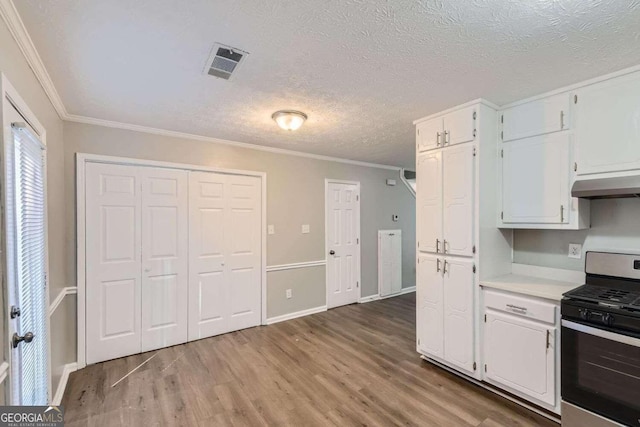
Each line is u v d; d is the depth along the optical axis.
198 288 3.50
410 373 2.70
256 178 3.94
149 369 2.79
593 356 1.76
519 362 2.16
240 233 3.81
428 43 1.62
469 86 2.17
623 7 1.33
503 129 2.51
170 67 1.88
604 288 2.04
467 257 2.46
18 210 1.41
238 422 2.08
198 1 1.30
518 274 2.63
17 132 1.43
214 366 2.85
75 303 2.80
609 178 1.96
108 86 2.14
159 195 3.25
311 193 4.45
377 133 3.36
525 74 1.99
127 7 1.33
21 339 1.34
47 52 1.68
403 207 5.70
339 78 2.04
